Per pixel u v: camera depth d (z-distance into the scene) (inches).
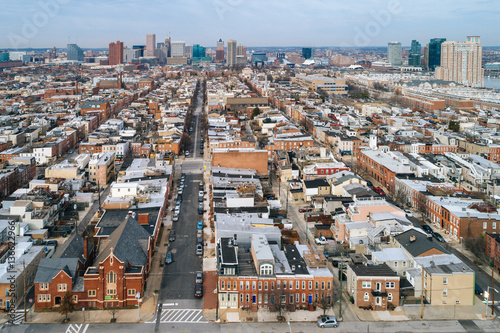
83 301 6161.4
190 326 5772.6
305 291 6171.3
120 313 6058.1
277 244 7381.9
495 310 6117.1
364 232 7746.1
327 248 7637.8
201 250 7829.7
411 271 6501.0
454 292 6230.3
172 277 7012.8
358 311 6092.5
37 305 6122.1
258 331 5664.4
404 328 5718.5
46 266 6259.8
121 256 6269.7
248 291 6146.7
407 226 7583.7
